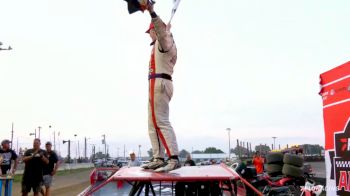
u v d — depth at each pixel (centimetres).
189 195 416
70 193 2094
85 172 5644
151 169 417
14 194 1923
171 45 425
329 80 402
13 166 1264
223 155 7569
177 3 436
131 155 1217
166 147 416
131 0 399
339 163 384
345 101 376
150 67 434
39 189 1228
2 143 1245
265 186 1219
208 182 414
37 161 1220
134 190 429
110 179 362
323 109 414
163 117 423
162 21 409
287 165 1245
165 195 450
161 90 419
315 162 5006
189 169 420
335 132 390
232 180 383
